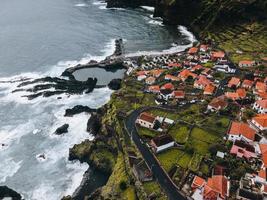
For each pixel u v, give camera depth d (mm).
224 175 108688
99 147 141500
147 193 107000
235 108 147750
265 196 99562
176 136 130875
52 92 187250
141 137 132625
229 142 124812
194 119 141375
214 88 167250
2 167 139125
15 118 168750
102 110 163000
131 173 117750
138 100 160625
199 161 116625
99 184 129000
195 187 105875
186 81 177500
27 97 184000
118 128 140875
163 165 117188
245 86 168375
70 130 159250
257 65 196625
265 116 135000
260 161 113812
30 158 143750
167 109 150875
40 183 131125
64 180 132125
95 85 195625
